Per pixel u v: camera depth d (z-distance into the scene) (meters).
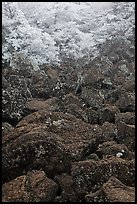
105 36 23.45
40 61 19.33
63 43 21.97
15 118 13.16
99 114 14.40
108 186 9.31
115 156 11.09
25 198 9.02
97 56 20.77
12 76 15.43
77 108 14.14
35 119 12.05
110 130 12.95
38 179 9.42
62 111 14.11
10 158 10.08
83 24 24.31
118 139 12.55
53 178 10.00
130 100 15.21
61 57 20.77
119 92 16.27
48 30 22.38
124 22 24.16
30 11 23.05
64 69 19.20
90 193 9.62
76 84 16.92
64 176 10.02
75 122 12.27
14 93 13.79
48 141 10.16
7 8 20.28
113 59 20.94
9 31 19.27
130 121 13.72
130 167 10.22
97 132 11.94
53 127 11.75
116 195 8.99
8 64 17.25
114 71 19.22
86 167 9.97
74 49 21.81
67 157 10.40
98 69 18.38
